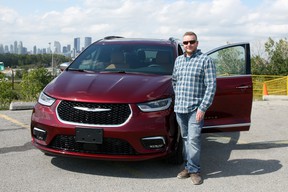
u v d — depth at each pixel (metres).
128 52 6.03
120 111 4.46
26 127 7.48
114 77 5.16
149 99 4.61
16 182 4.43
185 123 4.61
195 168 4.61
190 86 4.44
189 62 4.47
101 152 4.50
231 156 5.92
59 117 4.57
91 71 5.61
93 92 4.60
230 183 4.66
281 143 6.93
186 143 4.68
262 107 12.28
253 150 6.34
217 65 5.70
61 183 4.45
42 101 4.82
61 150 4.61
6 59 128.25
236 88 5.71
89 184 4.45
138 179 4.67
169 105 4.75
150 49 6.10
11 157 5.42
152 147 4.56
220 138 7.25
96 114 4.45
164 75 5.44
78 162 5.23
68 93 4.64
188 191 4.34
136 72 5.52
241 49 5.83
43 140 4.75
